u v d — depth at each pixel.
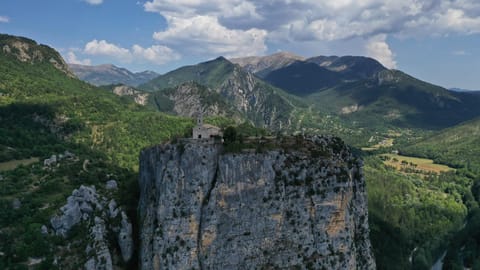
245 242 116.00
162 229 112.56
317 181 123.38
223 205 115.31
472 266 186.25
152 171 124.00
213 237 113.94
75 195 134.25
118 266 121.31
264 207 118.12
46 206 152.75
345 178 125.06
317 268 119.38
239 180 117.00
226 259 114.38
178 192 114.12
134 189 141.38
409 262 191.88
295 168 122.75
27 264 115.06
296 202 121.06
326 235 122.19
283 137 138.75
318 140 140.50
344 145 143.50
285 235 119.44
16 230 130.12
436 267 199.88
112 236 125.38
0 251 120.94
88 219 127.81
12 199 161.75
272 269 116.81
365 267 133.75
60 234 124.31
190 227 113.12
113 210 131.25
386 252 186.25
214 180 117.25
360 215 137.38
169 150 117.12
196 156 116.38
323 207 122.56
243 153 119.06
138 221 125.94
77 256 117.00
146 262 114.44
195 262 112.56
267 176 119.38
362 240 136.25
